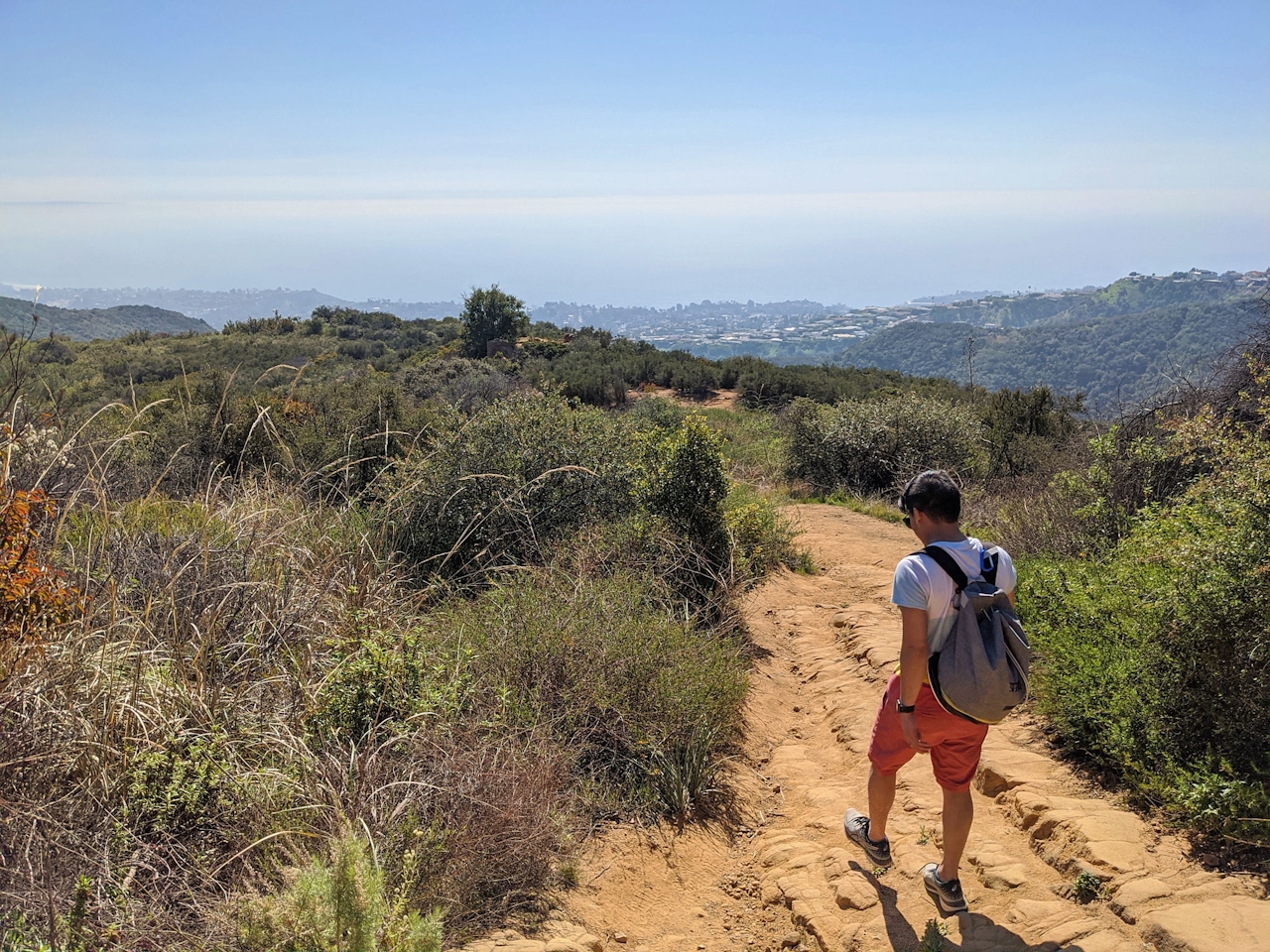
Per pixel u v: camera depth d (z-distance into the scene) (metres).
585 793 4.17
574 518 7.45
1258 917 2.54
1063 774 3.91
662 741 4.52
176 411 10.87
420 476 7.39
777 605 7.91
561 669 4.86
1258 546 3.69
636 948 3.26
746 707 5.58
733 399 30.75
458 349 43.16
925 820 3.84
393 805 3.40
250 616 4.71
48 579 3.78
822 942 3.17
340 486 7.79
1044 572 5.55
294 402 11.17
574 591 5.79
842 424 15.63
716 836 4.18
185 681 3.77
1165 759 3.54
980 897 3.16
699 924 3.50
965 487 13.27
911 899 3.24
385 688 4.12
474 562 6.93
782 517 11.16
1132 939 2.63
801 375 33.56
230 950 2.59
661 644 5.20
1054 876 3.16
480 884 3.25
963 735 2.91
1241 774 3.31
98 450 6.06
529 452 7.49
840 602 8.10
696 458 7.33
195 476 8.05
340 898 2.32
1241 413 6.54
